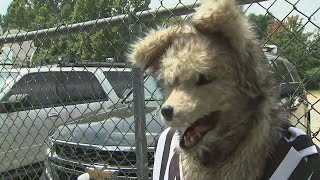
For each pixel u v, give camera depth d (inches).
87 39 133.0
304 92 94.0
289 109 91.4
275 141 63.4
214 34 64.5
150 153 130.1
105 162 142.0
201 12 62.8
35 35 140.6
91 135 157.8
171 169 73.2
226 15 60.8
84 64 153.0
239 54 62.4
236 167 63.7
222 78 63.7
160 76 68.9
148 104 143.7
